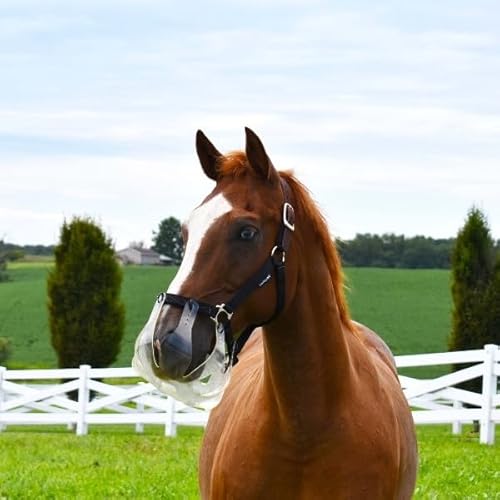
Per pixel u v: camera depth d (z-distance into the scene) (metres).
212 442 5.71
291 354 5.03
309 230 5.13
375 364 6.00
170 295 4.65
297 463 5.06
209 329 4.66
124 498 10.89
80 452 16.20
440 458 13.92
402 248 66.06
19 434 20.69
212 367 4.64
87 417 20.61
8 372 21.38
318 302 5.10
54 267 27.88
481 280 23.48
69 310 27.36
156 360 4.54
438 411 17.12
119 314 27.45
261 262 4.81
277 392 5.06
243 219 4.77
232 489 5.16
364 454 5.09
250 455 5.13
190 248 4.74
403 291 57.59
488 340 23.19
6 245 88.31
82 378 20.70
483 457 14.09
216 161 5.08
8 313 57.81
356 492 5.04
